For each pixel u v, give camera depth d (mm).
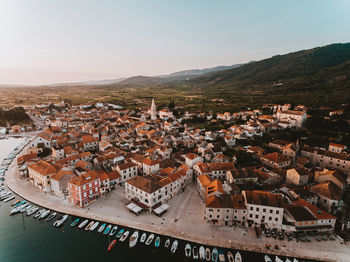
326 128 163500
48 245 76000
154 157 133250
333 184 96062
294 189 97125
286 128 178250
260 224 82000
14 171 132625
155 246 74688
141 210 91938
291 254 71125
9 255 71812
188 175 118125
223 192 91062
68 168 114812
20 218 90125
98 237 79688
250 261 69125
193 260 69688
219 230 81875
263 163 130375
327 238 77375
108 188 107375
